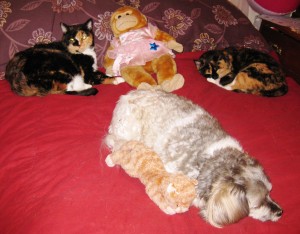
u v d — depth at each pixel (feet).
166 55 8.08
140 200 4.91
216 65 8.30
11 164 5.66
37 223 4.54
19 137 6.23
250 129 6.55
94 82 8.02
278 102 7.47
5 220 4.90
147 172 4.91
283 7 10.25
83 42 7.77
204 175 4.85
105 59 8.41
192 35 9.45
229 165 4.77
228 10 9.84
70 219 4.54
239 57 8.41
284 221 4.75
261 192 4.58
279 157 5.82
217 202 4.48
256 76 7.66
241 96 7.70
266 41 10.25
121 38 8.19
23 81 7.25
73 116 6.83
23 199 5.02
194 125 5.52
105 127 6.63
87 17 8.57
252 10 11.51
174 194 4.32
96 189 5.06
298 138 6.30
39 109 7.00
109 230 4.41
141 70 7.79
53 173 5.39
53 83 7.36
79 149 5.90
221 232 4.53
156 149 5.62
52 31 8.34
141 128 5.98
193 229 4.52
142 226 4.48
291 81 8.43
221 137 5.32
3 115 6.91
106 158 5.55
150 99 6.12
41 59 7.34
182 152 5.30
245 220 4.80
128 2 9.05
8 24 8.10
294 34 9.32
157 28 8.53
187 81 8.16
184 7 9.42
